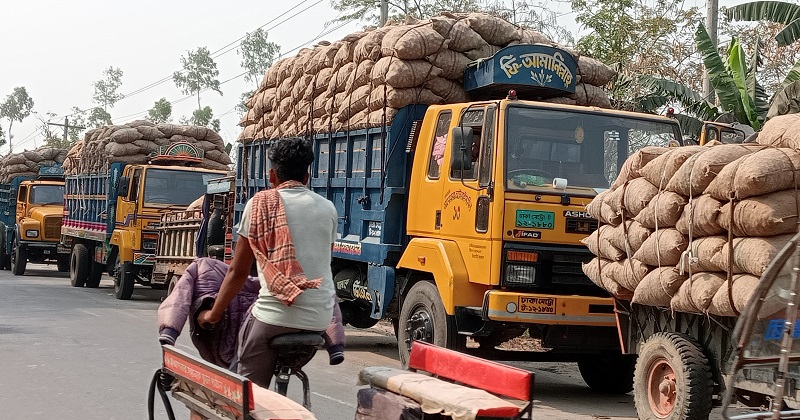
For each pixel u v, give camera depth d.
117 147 20.53
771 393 6.32
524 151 8.74
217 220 15.03
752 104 15.34
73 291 20.72
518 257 8.53
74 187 24.14
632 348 7.96
